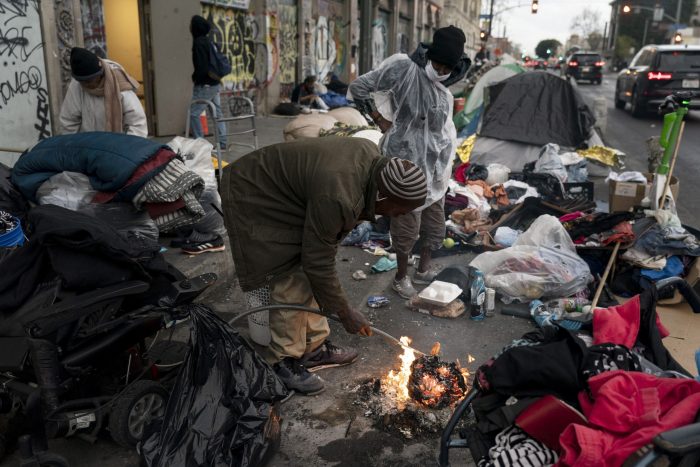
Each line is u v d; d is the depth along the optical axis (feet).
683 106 16.43
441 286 13.98
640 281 14.58
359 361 11.75
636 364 7.48
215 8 38.14
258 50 44.21
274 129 37.09
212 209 14.97
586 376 7.06
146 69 30.53
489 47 154.92
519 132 27.73
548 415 6.61
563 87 28.76
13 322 8.16
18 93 20.18
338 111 22.39
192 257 14.60
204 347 8.41
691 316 13.80
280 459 8.93
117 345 8.57
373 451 9.14
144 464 7.73
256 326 11.51
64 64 22.59
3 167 11.66
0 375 8.43
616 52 238.27
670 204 17.15
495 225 19.35
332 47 61.05
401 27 91.50
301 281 10.13
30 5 20.26
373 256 17.71
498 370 7.31
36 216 8.57
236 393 8.24
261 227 9.36
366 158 8.52
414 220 13.98
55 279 8.53
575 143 28.09
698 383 6.39
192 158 15.05
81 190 10.75
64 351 8.06
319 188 8.25
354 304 14.40
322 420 9.89
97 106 14.49
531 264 14.75
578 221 16.69
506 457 6.70
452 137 14.12
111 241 8.48
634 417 6.14
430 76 13.05
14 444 8.83
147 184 10.50
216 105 26.02
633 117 54.60
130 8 30.37
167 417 8.05
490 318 13.85
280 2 47.47
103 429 9.33
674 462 5.74
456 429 9.53
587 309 13.71
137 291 8.50
